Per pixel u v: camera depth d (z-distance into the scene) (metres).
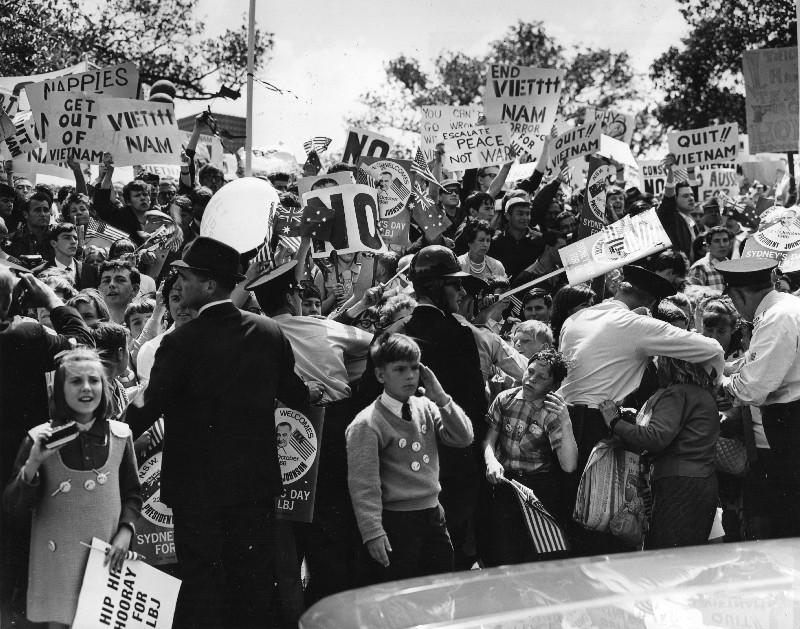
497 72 11.62
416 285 5.78
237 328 4.82
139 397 4.75
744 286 6.00
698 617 2.43
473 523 5.90
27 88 9.53
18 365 4.94
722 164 13.35
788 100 12.03
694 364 5.80
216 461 4.71
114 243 8.15
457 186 10.82
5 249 8.73
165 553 5.17
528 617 2.48
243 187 5.43
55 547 4.59
